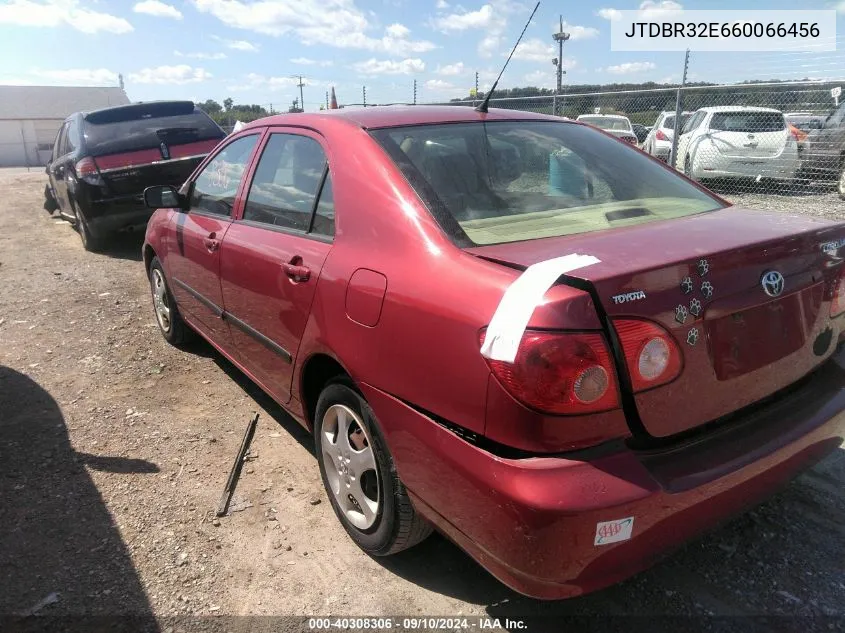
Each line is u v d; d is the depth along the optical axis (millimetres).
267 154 3412
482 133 2910
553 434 1753
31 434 3639
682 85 9766
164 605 2393
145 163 7859
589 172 2895
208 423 3771
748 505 2137
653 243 2078
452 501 1995
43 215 11906
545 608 2367
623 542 1811
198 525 2842
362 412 2424
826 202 9961
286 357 2938
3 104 51125
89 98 53875
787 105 9656
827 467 3199
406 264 2217
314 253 2689
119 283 6883
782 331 2170
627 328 1787
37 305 6082
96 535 2771
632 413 1838
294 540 2750
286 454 3430
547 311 1736
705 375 1968
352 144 2721
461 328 1916
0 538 2746
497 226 2338
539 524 1736
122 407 3971
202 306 3998
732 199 10492
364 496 2578
